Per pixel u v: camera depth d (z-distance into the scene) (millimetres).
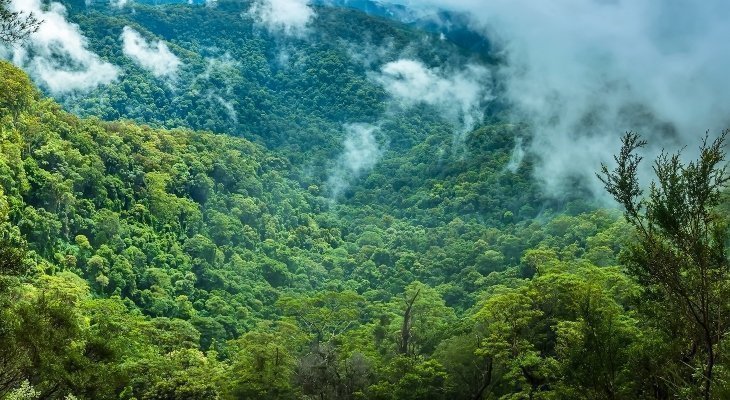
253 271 106125
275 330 64125
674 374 13141
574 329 27484
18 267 16844
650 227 13211
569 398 17594
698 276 12680
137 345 52000
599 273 48625
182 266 93875
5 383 16891
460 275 103625
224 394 46375
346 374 47250
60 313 19031
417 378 42031
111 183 92062
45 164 80438
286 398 45938
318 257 125625
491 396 40094
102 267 76500
